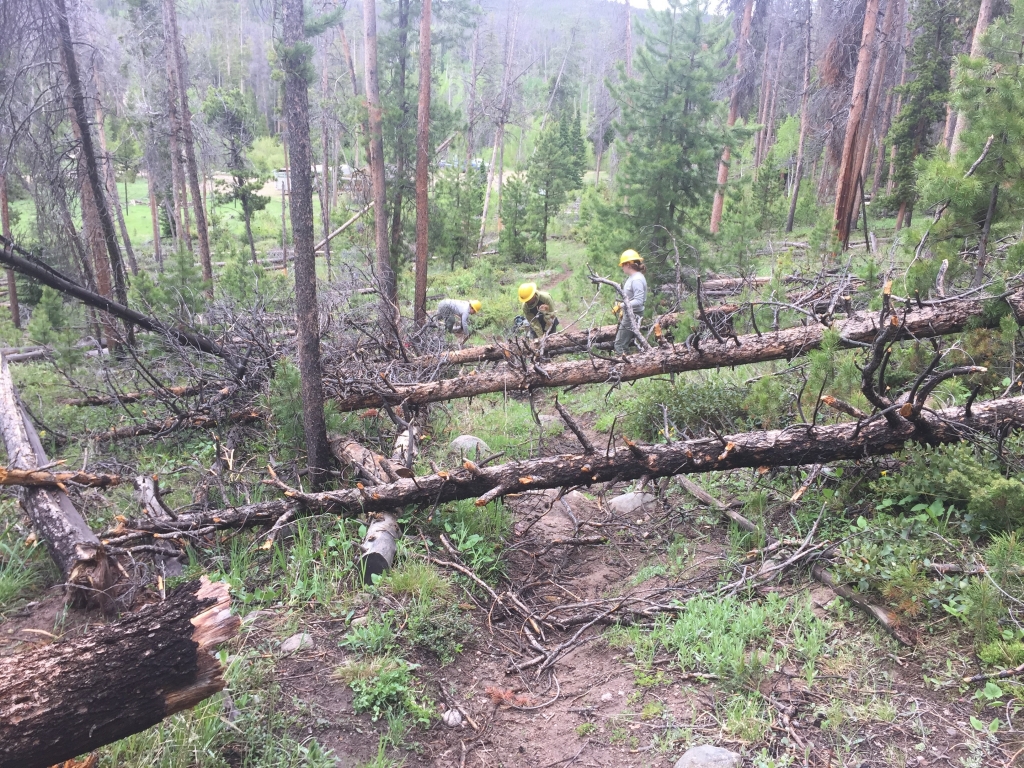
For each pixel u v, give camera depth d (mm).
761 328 8891
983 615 3354
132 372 9172
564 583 4949
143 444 7262
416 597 4387
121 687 2469
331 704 3514
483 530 5371
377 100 12977
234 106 26625
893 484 4684
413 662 3871
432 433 7953
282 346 8492
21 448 5449
